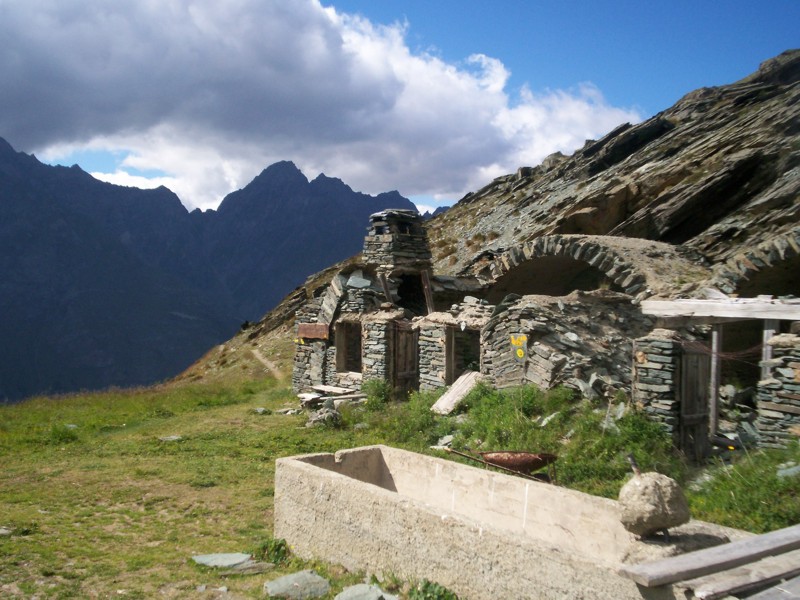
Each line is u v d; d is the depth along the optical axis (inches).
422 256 860.0
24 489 438.0
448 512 229.9
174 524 365.7
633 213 1173.7
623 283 722.2
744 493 329.7
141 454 550.9
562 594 186.1
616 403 488.7
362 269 856.3
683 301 513.0
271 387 1030.4
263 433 635.5
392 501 247.1
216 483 454.6
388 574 245.3
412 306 895.1
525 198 1742.1
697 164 1125.7
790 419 409.7
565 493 254.4
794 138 993.5
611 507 237.1
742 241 882.8
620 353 556.7
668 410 438.3
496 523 278.8
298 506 298.5
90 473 482.0
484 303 666.8
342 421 653.3
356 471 334.0
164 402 842.2
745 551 170.9
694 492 355.9
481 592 210.1
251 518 378.3
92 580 274.1
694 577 160.4
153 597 255.3
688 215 1040.8
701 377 463.2
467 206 2213.3
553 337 546.0
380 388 714.8
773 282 705.6
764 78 1763.0
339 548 271.6
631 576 161.0
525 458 335.9
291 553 297.1
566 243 791.1
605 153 1636.3
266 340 1524.4
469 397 587.5
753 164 1009.5
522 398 521.7
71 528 351.9
